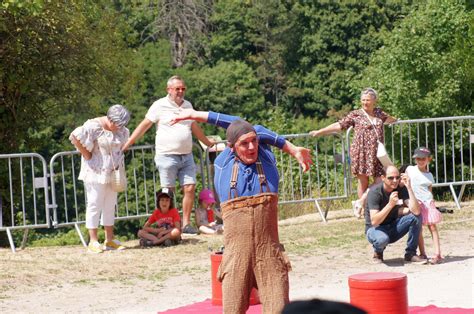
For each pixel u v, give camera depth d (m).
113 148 12.59
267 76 54.03
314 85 53.41
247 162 6.88
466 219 14.50
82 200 23.95
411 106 23.30
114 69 20.44
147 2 46.44
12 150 17.41
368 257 11.84
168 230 13.01
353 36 53.41
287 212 17.42
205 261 11.98
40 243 18.56
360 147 13.98
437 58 23.39
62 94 18.34
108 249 12.84
